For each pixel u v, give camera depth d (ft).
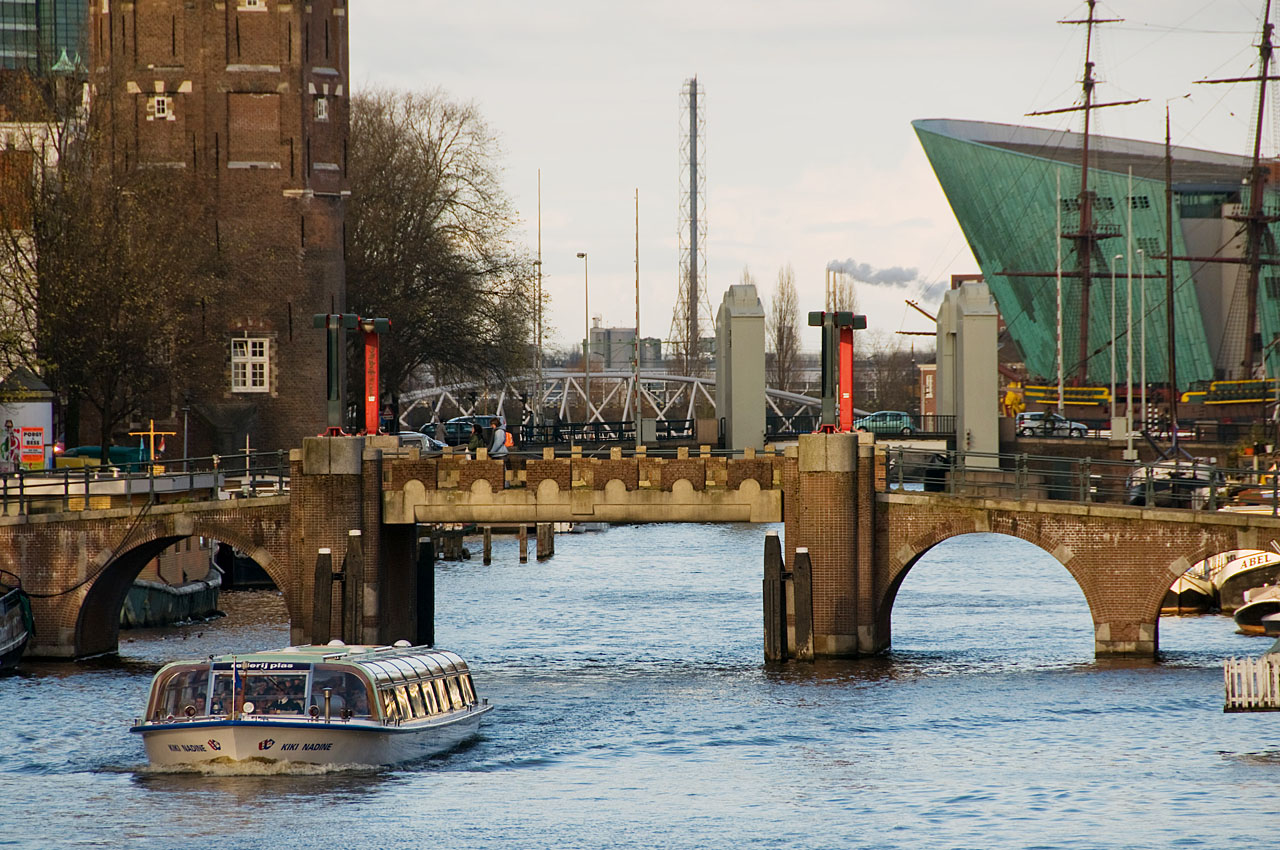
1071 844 447.01
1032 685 653.71
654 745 562.25
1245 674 540.52
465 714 568.41
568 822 468.34
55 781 508.94
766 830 462.19
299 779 511.40
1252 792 495.00
